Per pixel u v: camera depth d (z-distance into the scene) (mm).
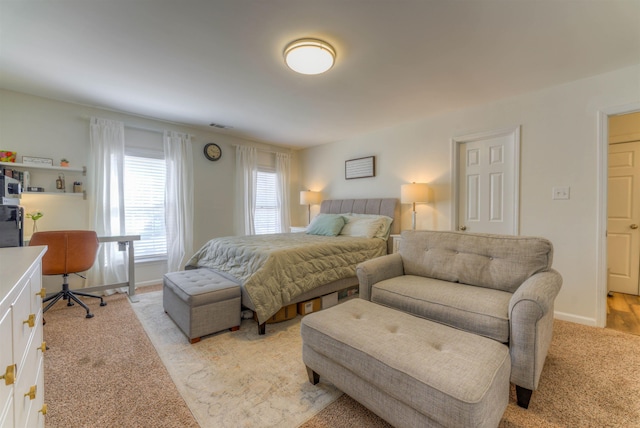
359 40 1955
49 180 3076
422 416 1095
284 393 1574
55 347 2080
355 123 3920
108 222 3359
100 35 1907
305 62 2113
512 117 2949
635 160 3346
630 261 3381
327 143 5062
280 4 1604
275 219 5266
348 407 1462
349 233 3760
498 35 1896
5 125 2848
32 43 2002
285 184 5332
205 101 3107
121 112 3488
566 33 1868
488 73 2438
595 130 2484
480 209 3281
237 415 1405
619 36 1898
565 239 2648
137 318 2641
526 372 1395
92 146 3287
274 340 2217
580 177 2566
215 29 1838
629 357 1931
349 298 3189
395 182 4051
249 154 4754
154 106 3271
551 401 1494
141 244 3752
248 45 2020
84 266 2818
